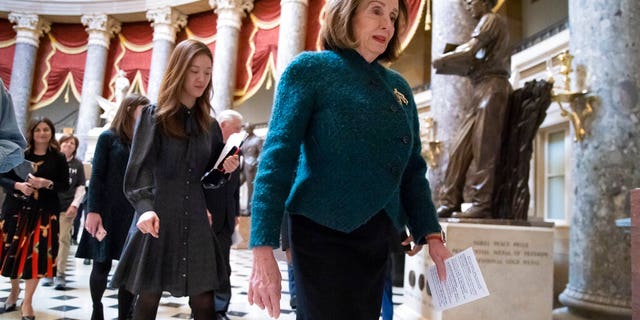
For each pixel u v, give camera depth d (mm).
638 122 3854
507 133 4016
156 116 2219
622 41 3945
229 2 13516
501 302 3465
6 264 3766
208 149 2367
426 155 6168
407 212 1596
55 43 17109
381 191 1310
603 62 4000
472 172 3932
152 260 2131
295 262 1324
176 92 2242
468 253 1484
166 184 2209
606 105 3951
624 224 2057
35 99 16891
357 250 1324
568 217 7309
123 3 15867
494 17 3938
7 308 4039
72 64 16984
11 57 16875
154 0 15234
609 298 3826
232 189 3939
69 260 7516
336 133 1294
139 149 2189
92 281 3318
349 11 1385
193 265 2168
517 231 3539
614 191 3867
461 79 6031
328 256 1295
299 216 1349
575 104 4105
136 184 2164
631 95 3877
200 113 2346
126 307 3348
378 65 1496
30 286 3797
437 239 1562
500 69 4031
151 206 2129
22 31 16484
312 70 1348
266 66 13453
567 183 7398
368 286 1321
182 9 15180
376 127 1315
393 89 1464
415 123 1596
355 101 1316
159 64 14898
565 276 6277
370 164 1297
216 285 2203
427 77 12641
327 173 1299
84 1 16250
